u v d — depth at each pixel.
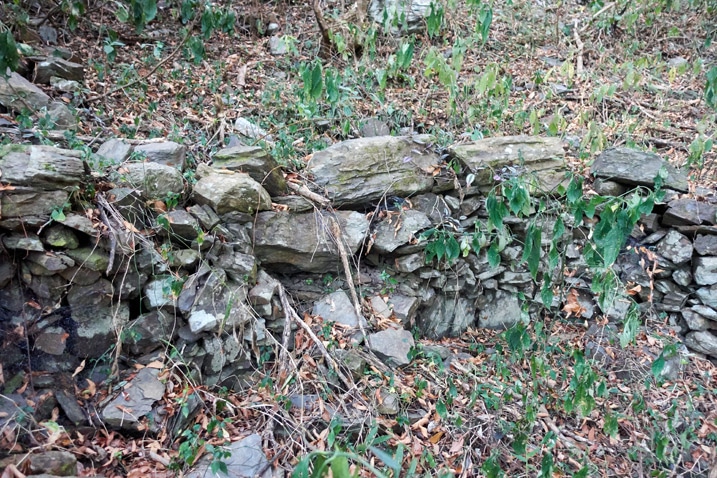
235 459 2.24
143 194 2.62
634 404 2.82
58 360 2.30
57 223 2.32
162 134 3.46
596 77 4.79
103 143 3.03
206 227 2.71
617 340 3.41
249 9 5.14
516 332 2.66
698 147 3.64
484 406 2.81
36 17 4.24
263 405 2.52
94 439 2.23
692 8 5.95
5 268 2.25
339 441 2.43
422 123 4.04
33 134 2.85
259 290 2.79
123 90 3.74
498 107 3.98
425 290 3.33
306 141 3.66
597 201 2.46
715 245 3.44
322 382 2.66
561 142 3.87
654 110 4.61
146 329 2.50
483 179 3.41
